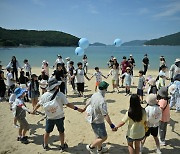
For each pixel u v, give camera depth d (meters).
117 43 12.96
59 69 9.21
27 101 10.77
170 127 7.41
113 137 6.78
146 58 17.22
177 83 8.84
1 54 60.75
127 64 14.27
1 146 6.31
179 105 8.70
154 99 5.29
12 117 8.66
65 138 6.77
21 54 60.72
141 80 9.90
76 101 10.88
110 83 15.66
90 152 5.48
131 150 4.84
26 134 7.10
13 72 14.31
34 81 8.94
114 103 10.36
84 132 7.18
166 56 45.03
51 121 5.71
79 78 11.39
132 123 4.78
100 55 53.66
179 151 5.84
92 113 5.25
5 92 11.77
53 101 5.50
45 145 6.05
